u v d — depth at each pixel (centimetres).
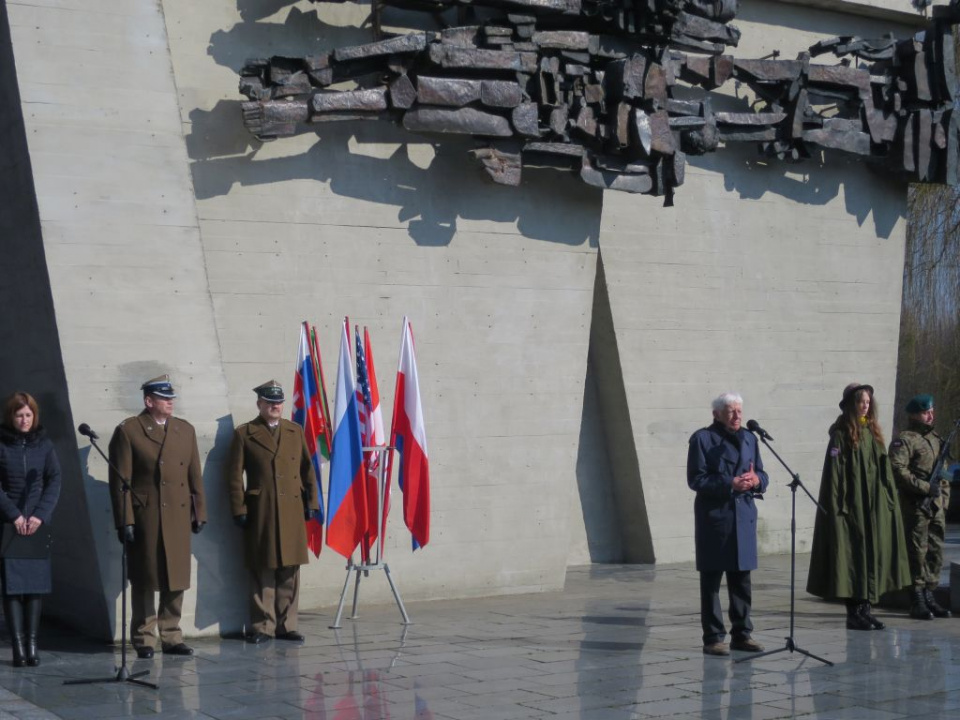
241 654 1165
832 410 2038
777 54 1934
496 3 1573
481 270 1612
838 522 1284
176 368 1286
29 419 1118
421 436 1366
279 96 1448
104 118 1289
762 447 1972
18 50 1253
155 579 1155
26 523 1098
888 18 2119
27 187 1266
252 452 1250
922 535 1382
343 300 1520
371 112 1486
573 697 968
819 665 1104
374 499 1360
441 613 1440
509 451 1620
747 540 1152
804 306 2014
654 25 1662
